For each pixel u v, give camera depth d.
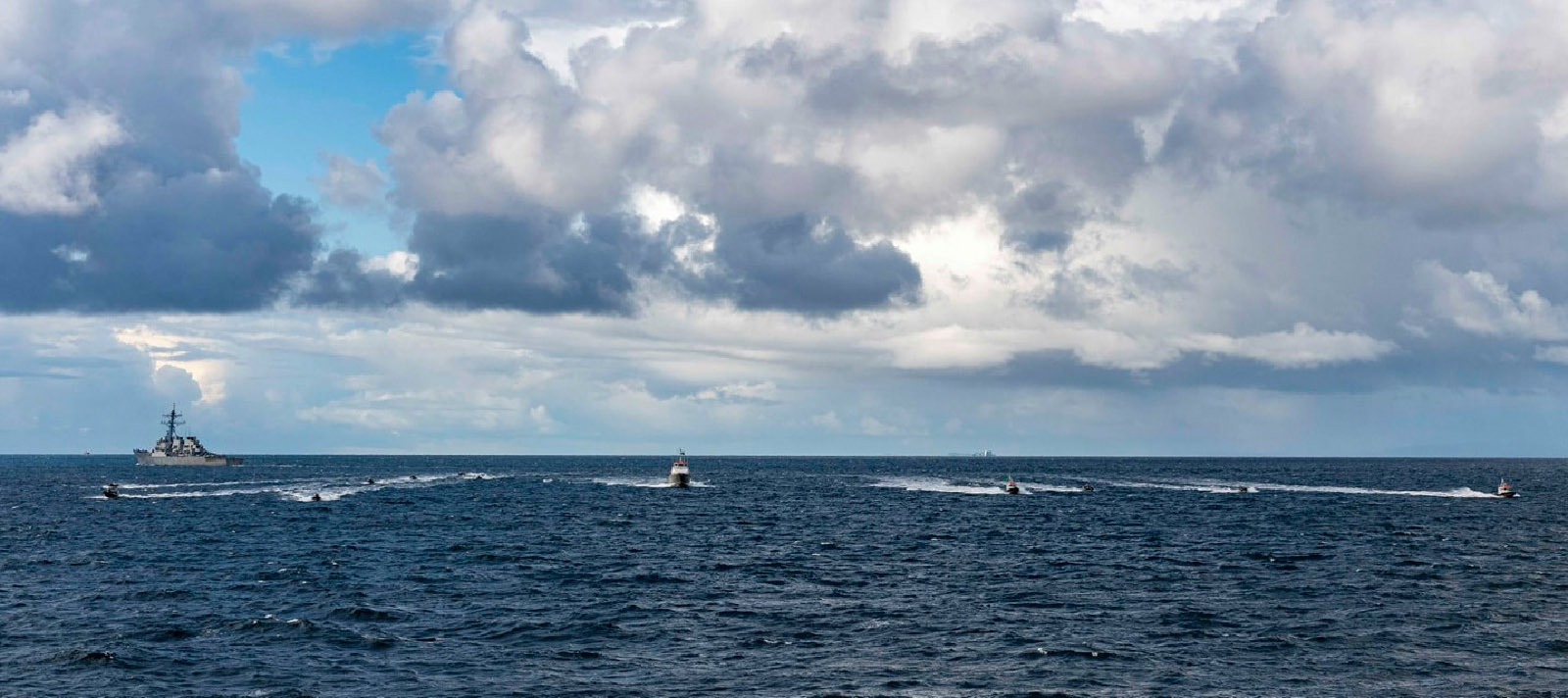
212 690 46.72
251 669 50.22
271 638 56.28
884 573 81.00
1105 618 62.69
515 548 97.62
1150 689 47.66
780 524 126.88
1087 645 55.47
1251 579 77.75
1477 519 135.75
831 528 121.12
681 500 176.50
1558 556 92.56
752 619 62.34
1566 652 54.09
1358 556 92.25
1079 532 115.62
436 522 128.62
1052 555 93.38
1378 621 61.75
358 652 53.59
